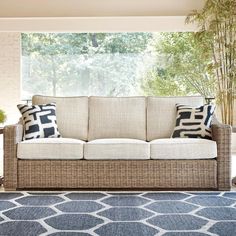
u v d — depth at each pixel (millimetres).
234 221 2645
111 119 4113
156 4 6527
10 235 2359
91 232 2418
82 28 6590
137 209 2947
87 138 4109
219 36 5832
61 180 3529
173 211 2893
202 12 5984
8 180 3541
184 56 6449
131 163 3518
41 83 6699
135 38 6633
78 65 6703
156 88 6574
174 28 6492
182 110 3951
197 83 6355
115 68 6680
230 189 3559
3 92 6656
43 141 3574
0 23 6602
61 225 2559
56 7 6609
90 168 3527
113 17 6559
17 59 6633
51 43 6707
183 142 3527
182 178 3508
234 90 5816
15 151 3539
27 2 6605
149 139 4066
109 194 3426
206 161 3512
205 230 2455
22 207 2994
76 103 4191
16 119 6645
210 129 3762
